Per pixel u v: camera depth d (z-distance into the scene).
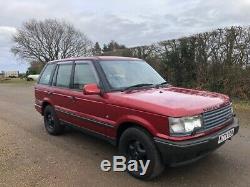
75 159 5.57
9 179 4.75
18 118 9.47
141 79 5.67
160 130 4.23
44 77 7.50
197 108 4.30
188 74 12.84
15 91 20.36
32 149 6.18
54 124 7.00
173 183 4.54
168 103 4.37
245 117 8.58
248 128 7.42
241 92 10.91
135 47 15.53
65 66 6.62
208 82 12.01
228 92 11.33
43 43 57.06
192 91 5.33
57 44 57.34
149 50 14.72
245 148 5.94
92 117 5.46
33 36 56.88
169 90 5.32
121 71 5.62
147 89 5.34
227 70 11.31
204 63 12.17
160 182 4.58
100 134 5.42
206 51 12.08
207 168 5.02
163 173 4.87
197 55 12.41
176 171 4.93
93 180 4.69
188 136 4.13
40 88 7.43
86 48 57.78
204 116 4.33
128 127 4.86
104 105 5.14
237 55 11.10
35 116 9.74
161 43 13.88
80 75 5.97
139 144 4.65
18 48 57.62
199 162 5.25
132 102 4.64
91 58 5.84
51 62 7.44
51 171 5.04
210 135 4.36
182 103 4.39
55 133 7.10
